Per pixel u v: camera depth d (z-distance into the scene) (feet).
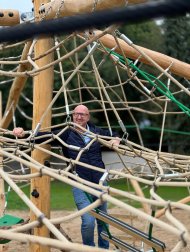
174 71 30.86
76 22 6.08
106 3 21.17
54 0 23.67
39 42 26.73
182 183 15.57
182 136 99.55
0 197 35.91
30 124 98.17
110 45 29.91
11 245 39.24
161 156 23.44
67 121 23.76
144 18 5.88
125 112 104.22
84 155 24.81
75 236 43.70
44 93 26.78
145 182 16.14
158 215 27.71
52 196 77.10
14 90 31.48
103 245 25.64
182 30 91.45
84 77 77.92
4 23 27.22
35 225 12.43
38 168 15.84
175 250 10.98
